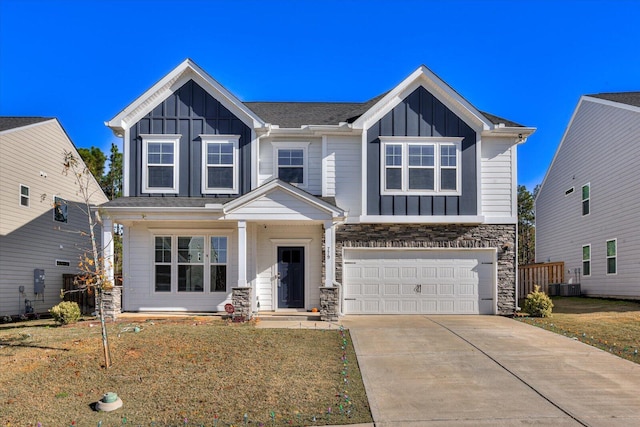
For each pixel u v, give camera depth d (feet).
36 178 66.44
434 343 36.96
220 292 51.85
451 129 51.65
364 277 52.08
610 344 36.55
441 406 24.31
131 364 30.66
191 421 22.71
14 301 61.41
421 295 51.98
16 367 30.35
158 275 52.08
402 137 51.19
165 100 51.96
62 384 27.53
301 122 54.19
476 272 52.21
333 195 51.98
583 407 24.04
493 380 28.30
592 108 73.72
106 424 22.50
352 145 52.47
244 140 51.78
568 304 62.95
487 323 45.70
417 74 50.88
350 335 39.50
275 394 25.82
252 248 51.37
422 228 52.03
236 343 35.53
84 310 69.72
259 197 47.06
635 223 62.23
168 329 40.52
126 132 51.70
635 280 62.23
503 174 52.70
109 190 108.06
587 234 75.25
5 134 60.54
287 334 38.93
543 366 30.96
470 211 51.19
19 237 62.75
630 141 63.62
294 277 52.54
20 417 23.29
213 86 51.52
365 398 25.40
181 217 47.52
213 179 51.55
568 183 82.02
